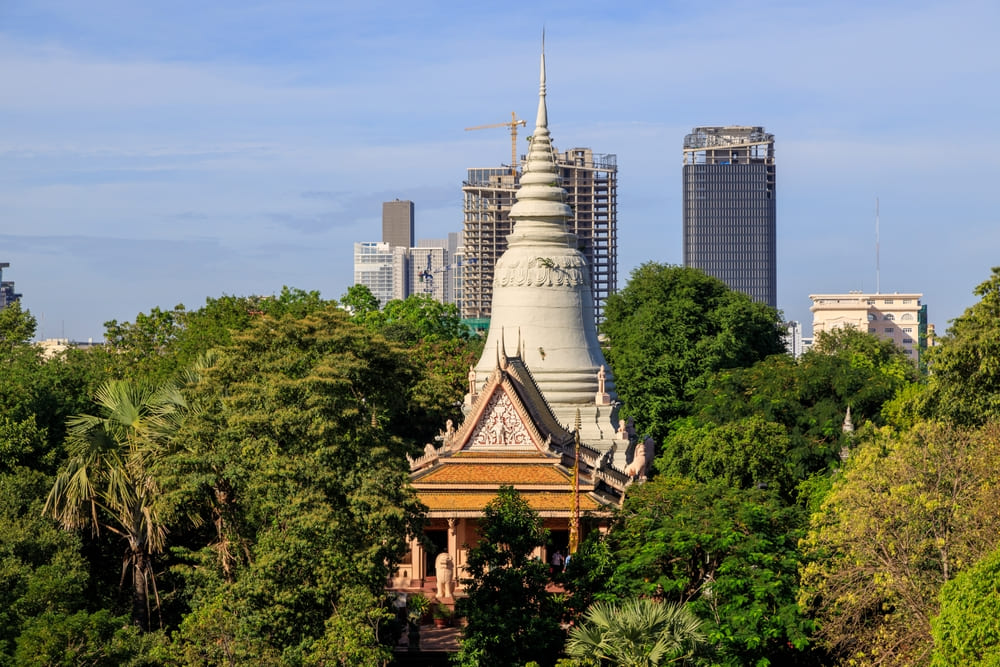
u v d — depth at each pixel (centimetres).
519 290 14550
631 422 15212
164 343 13462
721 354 17250
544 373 14325
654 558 7938
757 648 7606
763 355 19025
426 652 8769
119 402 8919
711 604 7756
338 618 7262
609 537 8531
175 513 8644
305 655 7294
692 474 11800
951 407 9394
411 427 13462
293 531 7519
